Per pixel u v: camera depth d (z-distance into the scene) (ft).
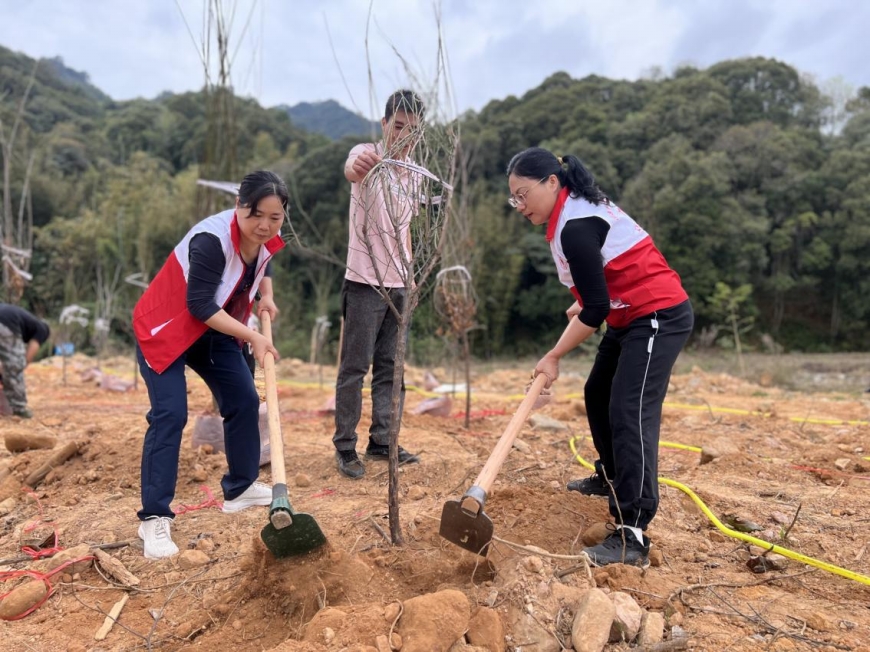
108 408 22.30
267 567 8.55
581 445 15.66
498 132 99.40
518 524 9.82
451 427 17.76
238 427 11.08
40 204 96.89
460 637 7.11
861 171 93.45
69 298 71.00
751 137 96.27
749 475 13.62
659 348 9.07
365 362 12.92
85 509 12.02
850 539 10.31
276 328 68.69
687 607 8.24
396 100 9.87
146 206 79.92
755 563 9.37
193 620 8.30
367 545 9.67
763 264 89.20
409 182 9.68
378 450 13.84
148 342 10.16
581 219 8.90
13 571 9.72
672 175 89.35
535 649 7.22
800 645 7.41
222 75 21.04
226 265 10.06
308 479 12.84
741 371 43.45
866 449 15.69
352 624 7.14
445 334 20.59
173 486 10.31
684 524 10.94
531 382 9.37
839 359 73.26
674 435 17.39
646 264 9.19
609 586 8.39
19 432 15.46
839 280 94.58
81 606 8.89
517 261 86.02
